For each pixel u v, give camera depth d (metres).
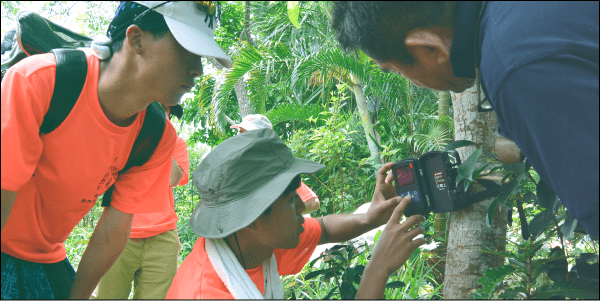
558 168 0.73
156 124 1.44
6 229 1.21
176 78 1.25
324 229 1.53
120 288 2.30
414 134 4.94
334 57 4.64
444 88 1.13
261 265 1.27
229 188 1.13
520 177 1.13
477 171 1.22
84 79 1.20
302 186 2.69
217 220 1.13
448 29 0.96
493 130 1.38
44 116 1.16
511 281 1.58
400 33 0.99
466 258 1.37
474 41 0.90
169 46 1.20
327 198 4.59
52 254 1.38
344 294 1.17
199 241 1.22
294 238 1.20
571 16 0.77
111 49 1.25
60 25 1.43
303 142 5.05
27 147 1.10
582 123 0.70
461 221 1.39
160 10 1.15
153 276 2.32
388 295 1.62
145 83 1.23
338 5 1.09
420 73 1.09
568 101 0.71
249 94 5.67
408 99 5.39
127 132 1.34
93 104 1.22
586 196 0.70
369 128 5.26
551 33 0.76
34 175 1.22
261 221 1.14
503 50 0.79
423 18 0.94
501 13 0.83
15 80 1.07
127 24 1.20
